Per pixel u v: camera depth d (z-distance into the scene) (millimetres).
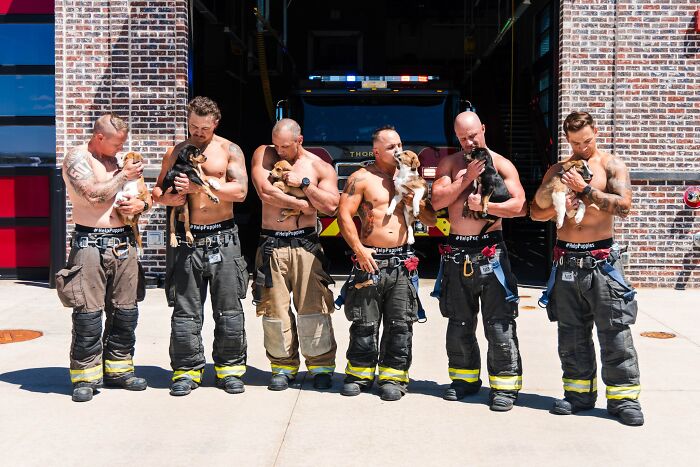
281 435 4605
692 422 4840
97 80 9812
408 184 5160
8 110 10906
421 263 12984
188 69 10016
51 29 10844
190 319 5523
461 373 5379
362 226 5383
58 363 6305
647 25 9797
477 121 5016
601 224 4891
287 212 5430
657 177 9820
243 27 17938
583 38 9812
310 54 23516
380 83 11805
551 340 7082
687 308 8609
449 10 23906
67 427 4746
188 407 5141
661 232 9891
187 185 5180
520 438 4559
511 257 14250
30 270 10820
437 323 7883
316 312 5551
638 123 9844
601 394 5484
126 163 5250
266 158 5551
